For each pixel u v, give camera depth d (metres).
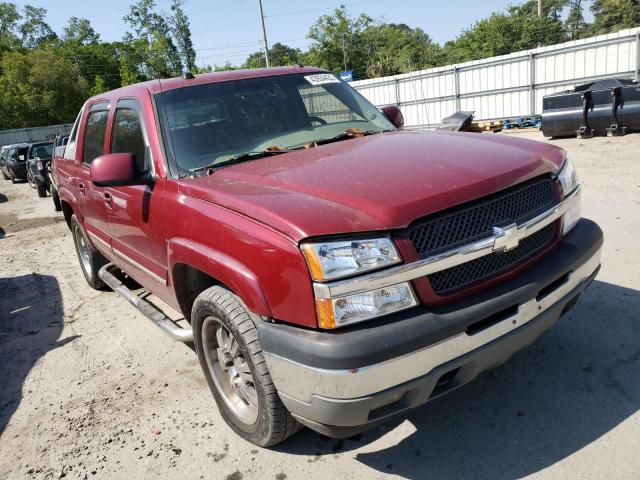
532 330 2.47
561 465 2.47
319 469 2.66
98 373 3.99
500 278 2.39
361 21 57.31
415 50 54.22
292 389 2.24
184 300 3.25
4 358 4.50
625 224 5.60
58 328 4.99
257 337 2.48
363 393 2.07
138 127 3.56
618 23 61.34
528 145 3.00
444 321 2.17
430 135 3.31
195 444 3.00
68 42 71.50
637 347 3.33
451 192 2.31
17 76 51.25
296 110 3.72
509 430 2.76
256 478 2.66
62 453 3.09
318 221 2.18
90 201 4.49
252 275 2.35
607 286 4.18
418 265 2.16
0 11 74.81
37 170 15.27
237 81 3.74
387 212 2.18
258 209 2.38
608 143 11.39
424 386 2.18
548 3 67.62
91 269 5.58
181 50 68.38
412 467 2.60
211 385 3.10
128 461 2.93
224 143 3.32
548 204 2.66
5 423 3.50
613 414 2.76
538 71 17.61
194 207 2.79
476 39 48.09
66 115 52.94
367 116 4.00
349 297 2.10
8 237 10.02
